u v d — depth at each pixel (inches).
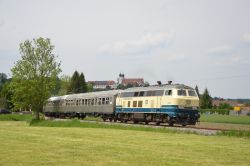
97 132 1035.9
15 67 2359.7
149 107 1614.2
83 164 474.0
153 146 691.4
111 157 534.0
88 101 2239.2
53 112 2886.3
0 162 472.7
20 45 2352.4
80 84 5831.7
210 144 756.6
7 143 676.1
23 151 570.9
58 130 1109.1
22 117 2620.6
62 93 4394.7
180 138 893.2
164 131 1139.9
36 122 1830.7
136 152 593.3
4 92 4254.4
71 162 485.7
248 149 684.7
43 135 880.3
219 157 568.4
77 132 1019.3
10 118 2581.2
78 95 2452.0
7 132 967.6
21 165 457.7
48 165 462.3
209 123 2058.3
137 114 1715.1
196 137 940.0
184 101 1477.6
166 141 799.1
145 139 839.7
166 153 594.2
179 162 508.4
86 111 2257.6
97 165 469.7
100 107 2062.0
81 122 1574.8
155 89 1596.9
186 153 602.9
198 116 1507.1
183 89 1489.9
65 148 618.8
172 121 1481.3
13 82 2368.4
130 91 1802.4
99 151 592.4
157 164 488.1
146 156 551.5
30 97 2341.3
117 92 1939.0
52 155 537.3
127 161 503.5
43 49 2370.8
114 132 1058.7
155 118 1589.6
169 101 1488.7
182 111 1469.0
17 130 1082.1
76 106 2417.6
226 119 2760.8
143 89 1694.1
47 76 2383.1
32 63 2356.1
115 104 1924.2
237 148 696.4
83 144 686.5
